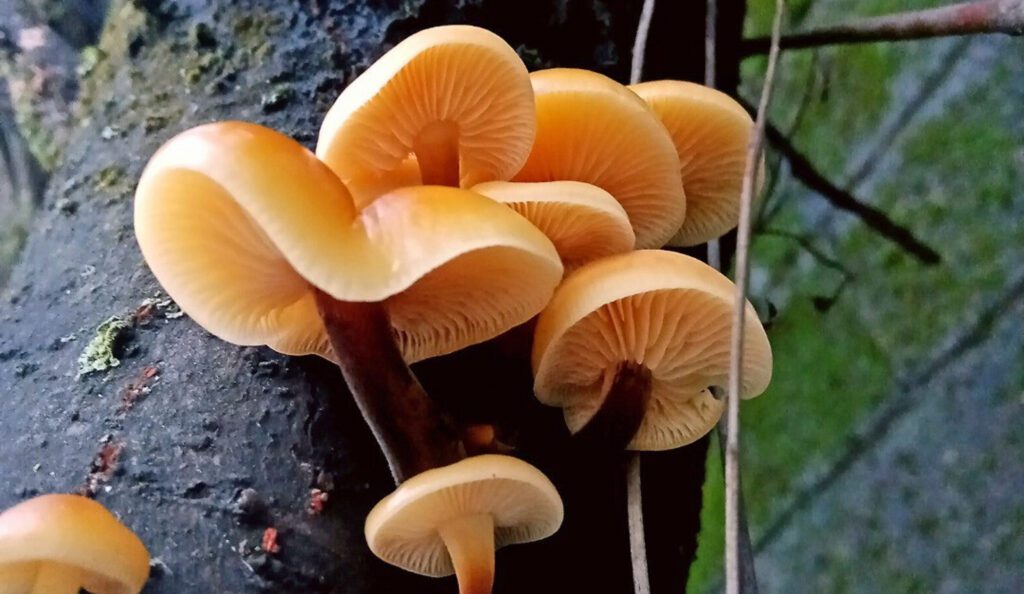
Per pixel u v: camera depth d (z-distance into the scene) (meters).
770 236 0.63
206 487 0.28
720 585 0.58
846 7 0.58
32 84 0.54
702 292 0.28
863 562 0.56
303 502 0.28
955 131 0.56
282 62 0.32
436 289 0.28
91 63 0.36
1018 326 0.52
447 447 0.28
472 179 0.30
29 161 0.55
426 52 0.27
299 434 0.28
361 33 0.32
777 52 0.30
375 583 0.28
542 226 0.29
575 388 0.30
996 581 0.50
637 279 0.28
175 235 0.27
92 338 0.30
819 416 0.60
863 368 0.58
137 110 0.33
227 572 0.27
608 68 0.34
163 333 0.30
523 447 0.30
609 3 0.34
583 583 0.29
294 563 0.27
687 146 0.32
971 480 0.53
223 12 0.33
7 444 0.29
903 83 0.59
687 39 0.36
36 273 0.32
